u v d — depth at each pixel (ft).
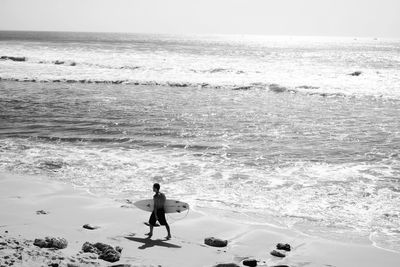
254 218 35.04
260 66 190.80
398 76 155.74
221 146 61.26
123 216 34.53
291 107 97.60
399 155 57.11
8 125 73.15
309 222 34.35
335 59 285.64
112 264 24.13
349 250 28.96
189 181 45.27
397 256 28.14
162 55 247.91
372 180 45.96
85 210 35.86
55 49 272.10
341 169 50.29
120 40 571.69
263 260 26.84
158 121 78.33
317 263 26.78
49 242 26.16
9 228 30.25
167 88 126.62
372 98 111.24
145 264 24.80
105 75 145.79
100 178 45.96
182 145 61.46
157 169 49.65
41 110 86.89
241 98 110.52
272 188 43.16
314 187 43.55
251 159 54.54
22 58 188.55
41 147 59.36
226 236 31.17
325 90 122.42
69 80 133.59
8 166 49.90
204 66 178.09
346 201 39.45
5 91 111.96
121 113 85.61
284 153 57.82
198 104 99.55
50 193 40.68
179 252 27.43
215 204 38.37
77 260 23.80
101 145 61.21
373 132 72.08
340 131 72.64
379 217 35.60
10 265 21.75
